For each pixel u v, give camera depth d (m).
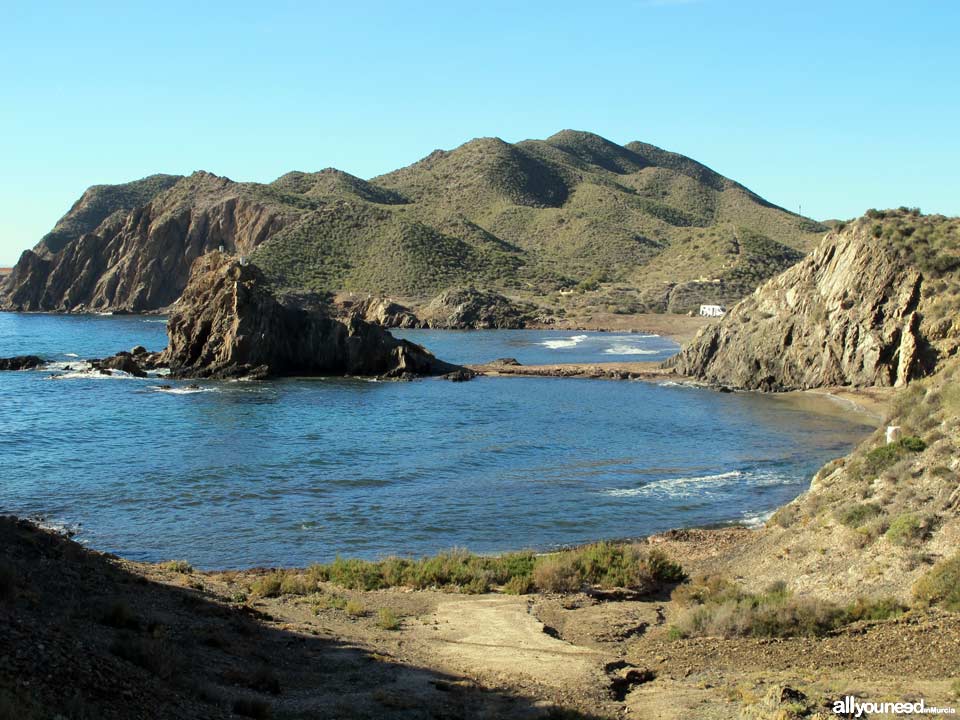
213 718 13.58
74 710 12.20
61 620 16.75
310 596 26.06
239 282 103.31
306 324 105.25
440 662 19.36
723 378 94.25
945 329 79.00
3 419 68.44
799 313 89.88
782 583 25.56
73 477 47.25
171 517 39.22
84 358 124.75
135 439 59.78
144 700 13.45
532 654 20.08
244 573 29.80
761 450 56.16
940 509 25.45
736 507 40.81
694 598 25.53
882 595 22.61
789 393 86.12
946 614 19.78
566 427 66.44
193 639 18.44
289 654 18.94
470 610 24.81
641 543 34.31
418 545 35.12
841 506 29.25
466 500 42.59
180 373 99.31
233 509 40.75
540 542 35.47
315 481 46.81
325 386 93.62
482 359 128.50
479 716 15.40
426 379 101.31
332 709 15.18
